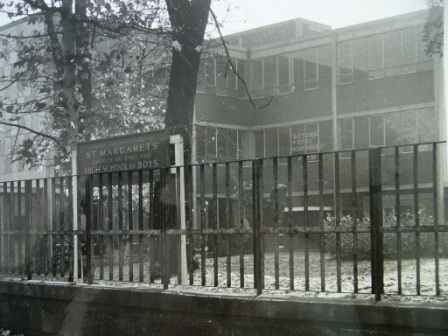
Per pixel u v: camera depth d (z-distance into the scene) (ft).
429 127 101.04
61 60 42.98
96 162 29.53
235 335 22.02
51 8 41.98
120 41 44.83
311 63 115.03
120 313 25.96
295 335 20.43
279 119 118.11
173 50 39.47
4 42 46.65
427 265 43.96
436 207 19.08
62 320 28.45
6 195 32.53
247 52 122.21
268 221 24.85
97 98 45.50
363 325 18.97
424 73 101.30
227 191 23.49
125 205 31.42
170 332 24.07
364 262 48.73
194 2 39.40
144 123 47.32
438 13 58.80
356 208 20.24
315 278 36.27
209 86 115.55
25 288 30.14
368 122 107.24
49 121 49.96
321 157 20.84
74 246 28.91
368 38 107.55
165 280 24.89
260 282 21.97
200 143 112.88
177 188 24.97
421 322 17.97
